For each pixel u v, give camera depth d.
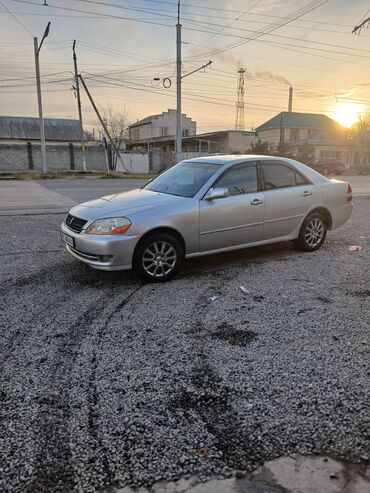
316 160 34.97
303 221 5.99
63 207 10.77
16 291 4.42
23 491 1.85
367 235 7.50
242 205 5.22
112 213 4.57
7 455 2.06
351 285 4.66
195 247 4.96
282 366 2.92
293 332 3.46
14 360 2.99
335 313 3.85
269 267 5.38
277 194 5.59
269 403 2.50
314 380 2.74
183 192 5.12
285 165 5.82
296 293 4.39
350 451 2.11
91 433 2.23
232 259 5.78
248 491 1.87
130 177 26.30
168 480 1.92
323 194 6.11
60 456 2.06
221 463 2.03
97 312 3.88
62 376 2.79
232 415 2.38
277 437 2.21
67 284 4.66
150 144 48.16
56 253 6.00
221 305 4.05
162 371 2.85
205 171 5.34
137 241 4.51
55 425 2.29
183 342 3.28
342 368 2.89
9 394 2.58
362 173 36.88
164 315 3.81
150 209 4.64
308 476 1.95
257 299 4.22
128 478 1.93
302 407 2.46
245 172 5.40
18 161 33.56
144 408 2.45
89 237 4.46
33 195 13.98
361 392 2.61
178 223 4.73
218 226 5.07
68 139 40.53
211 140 44.28
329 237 7.31
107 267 4.46
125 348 3.18
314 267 5.38
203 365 2.93
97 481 1.91
